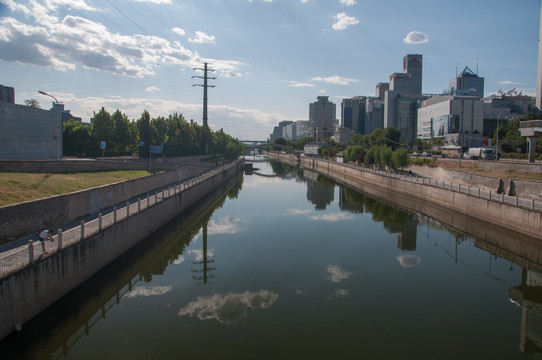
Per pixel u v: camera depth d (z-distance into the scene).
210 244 36.91
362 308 23.12
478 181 54.81
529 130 61.69
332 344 19.06
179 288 25.92
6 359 16.64
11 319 16.94
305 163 195.75
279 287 26.19
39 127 53.53
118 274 27.92
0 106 46.06
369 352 18.39
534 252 34.97
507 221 39.38
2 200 24.45
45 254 19.66
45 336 19.06
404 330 20.56
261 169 160.25
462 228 45.47
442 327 20.94
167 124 98.94
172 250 34.78
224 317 21.69
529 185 43.34
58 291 20.50
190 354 17.94
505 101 172.75
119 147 72.69
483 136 148.62
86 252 23.48
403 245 37.34
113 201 36.16
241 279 27.61
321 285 26.64
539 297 25.25
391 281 27.67
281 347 18.67
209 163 97.31
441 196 56.09
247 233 41.47
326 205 61.59
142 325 20.73
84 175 40.41
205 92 133.62
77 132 68.69
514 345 19.20
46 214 25.47
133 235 31.72
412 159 91.88
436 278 28.50
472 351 18.61
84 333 19.80
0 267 16.84
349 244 37.38
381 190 81.19
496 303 24.20
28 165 37.16
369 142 150.00
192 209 53.00
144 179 45.38
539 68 134.00
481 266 31.53
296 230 43.09
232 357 17.80
